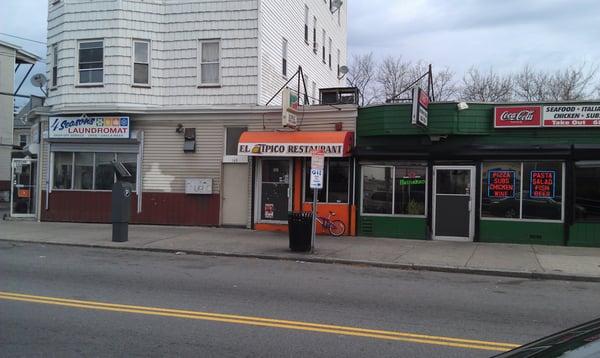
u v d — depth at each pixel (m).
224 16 18.59
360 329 6.47
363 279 10.23
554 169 15.04
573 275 10.73
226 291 8.70
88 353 5.48
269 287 9.12
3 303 7.59
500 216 15.51
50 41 20.50
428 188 16.16
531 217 15.23
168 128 18.83
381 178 16.61
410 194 16.34
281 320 6.84
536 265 11.80
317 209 17.14
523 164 15.30
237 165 18.31
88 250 13.82
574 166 14.82
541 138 15.17
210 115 18.42
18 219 20.78
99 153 19.62
